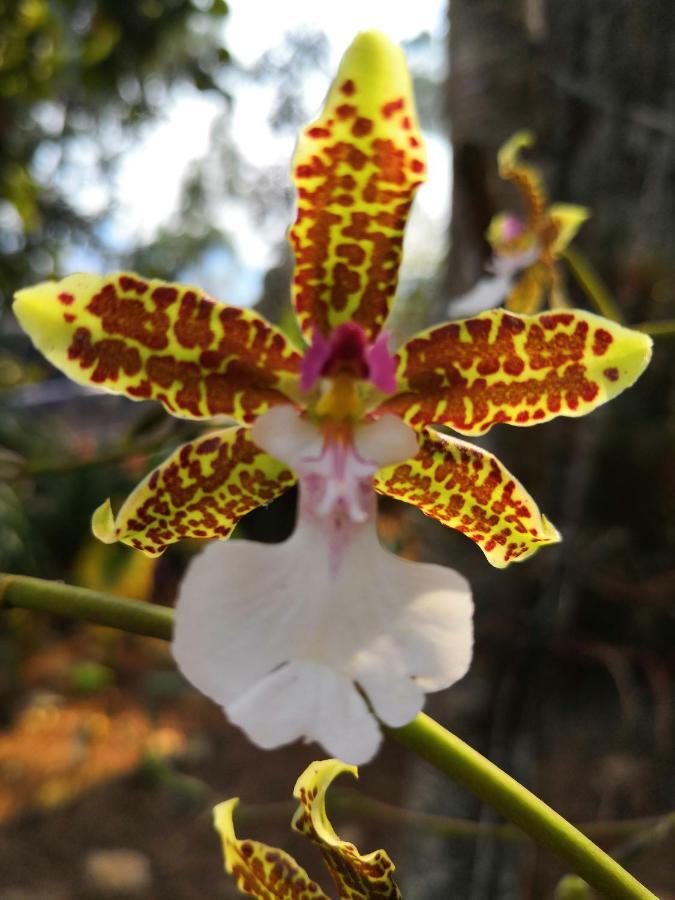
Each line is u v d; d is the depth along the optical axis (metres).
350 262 0.06
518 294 0.13
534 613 0.13
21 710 0.32
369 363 0.06
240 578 0.05
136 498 0.06
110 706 0.32
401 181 0.05
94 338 0.05
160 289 0.05
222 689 0.05
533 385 0.06
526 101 0.13
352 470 0.06
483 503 0.06
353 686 0.05
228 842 0.06
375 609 0.05
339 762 0.06
